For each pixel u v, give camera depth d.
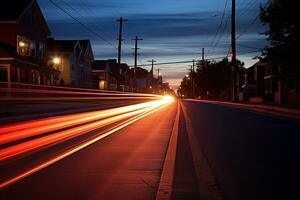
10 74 44.25
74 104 40.16
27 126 19.83
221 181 9.69
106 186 9.10
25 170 10.77
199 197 8.27
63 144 15.57
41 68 53.44
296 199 8.19
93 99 49.72
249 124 24.81
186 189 8.90
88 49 85.12
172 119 29.77
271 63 35.47
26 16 50.06
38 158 12.53
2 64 44.25
